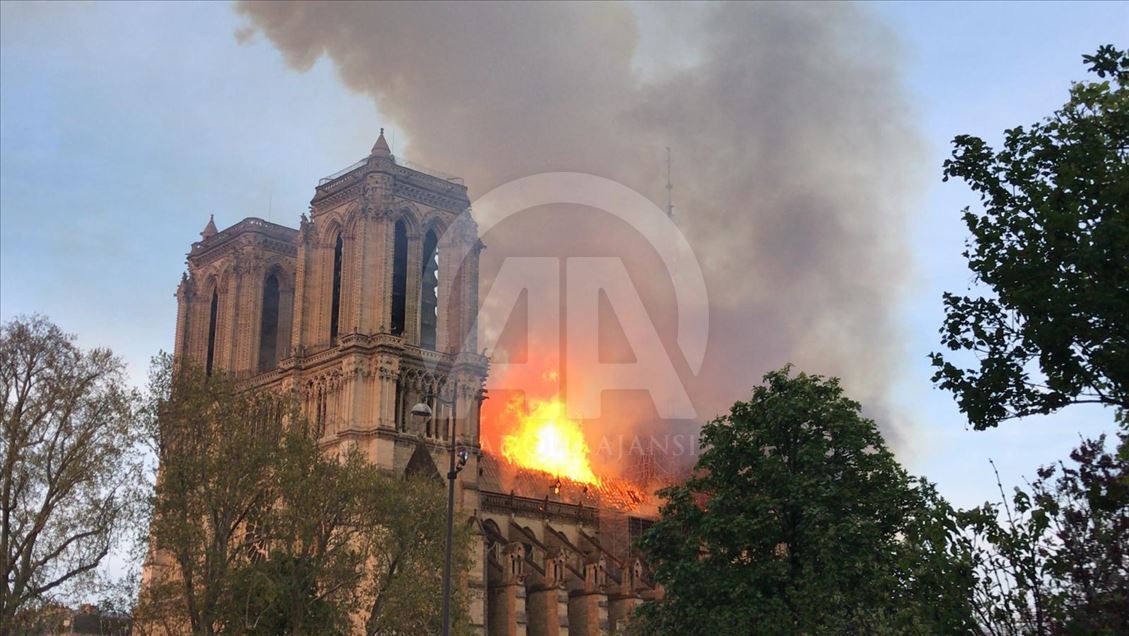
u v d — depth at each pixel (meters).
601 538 166.00
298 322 143.12
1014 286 39.97
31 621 80.19
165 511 87.19
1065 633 34.84
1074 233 38.59
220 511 92.06
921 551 38.16
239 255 156.38
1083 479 36.12
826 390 76.75
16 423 83.38
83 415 86.38
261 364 154.75
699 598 72.44
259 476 92.19
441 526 103.31
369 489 97.94
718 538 73.38
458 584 106.38
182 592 87.25
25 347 86.38
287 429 103.88
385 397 133.50
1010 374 40.69
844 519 69.62
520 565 145.62
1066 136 40.25
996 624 36.41
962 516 37.03
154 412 89.56
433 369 139.12
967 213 41.62
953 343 41.78
